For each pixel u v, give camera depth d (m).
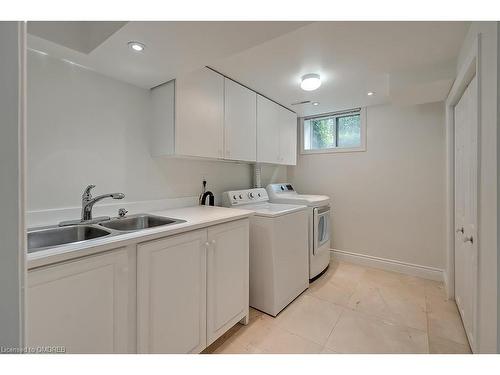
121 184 1.86
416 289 2.52
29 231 1.32
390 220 3.01
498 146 1.01
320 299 2.34
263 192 3.00
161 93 1.92
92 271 1.05
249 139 2.52
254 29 1.23
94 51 1.42
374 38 1.60
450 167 2.26
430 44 1.66
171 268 1.37
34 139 1.44
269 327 1.90
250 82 2.36
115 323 1.13
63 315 0.97
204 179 2.55
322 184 3.54
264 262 2.12
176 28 1.20
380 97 2.78
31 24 1.25
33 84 1.42
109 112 1.78
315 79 2.15
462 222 1.93
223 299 1.71
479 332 1.25
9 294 0.44
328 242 3.05
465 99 1.79
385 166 3.04
